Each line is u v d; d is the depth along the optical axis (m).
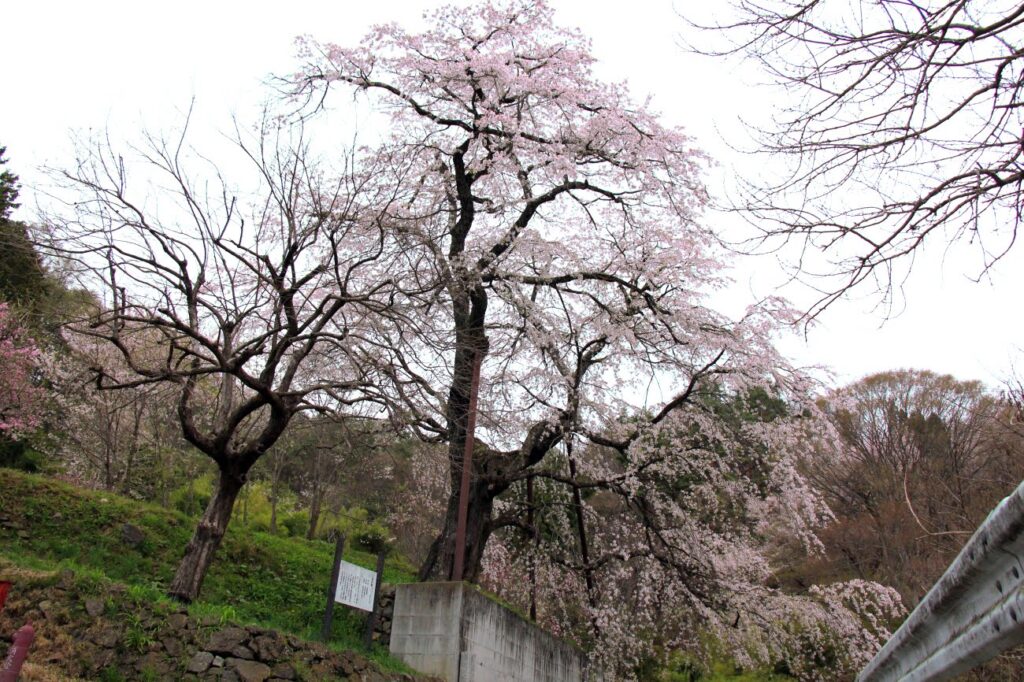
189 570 9.70
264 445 10.42
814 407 14.36
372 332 12.01
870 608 18.69
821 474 21.03
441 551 13.06
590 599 15.03
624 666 15.84
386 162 14.19
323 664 9.27
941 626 2.32
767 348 14.00
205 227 10.24
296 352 11.33
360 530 21.52
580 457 15.92
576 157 14.54
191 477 18.97
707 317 14.37
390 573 17.97
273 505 19.47
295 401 10.81
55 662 7.78
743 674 19.28
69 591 8.38
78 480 16.77
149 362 14.20
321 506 21.58
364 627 11.86
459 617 10.77
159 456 17.48
